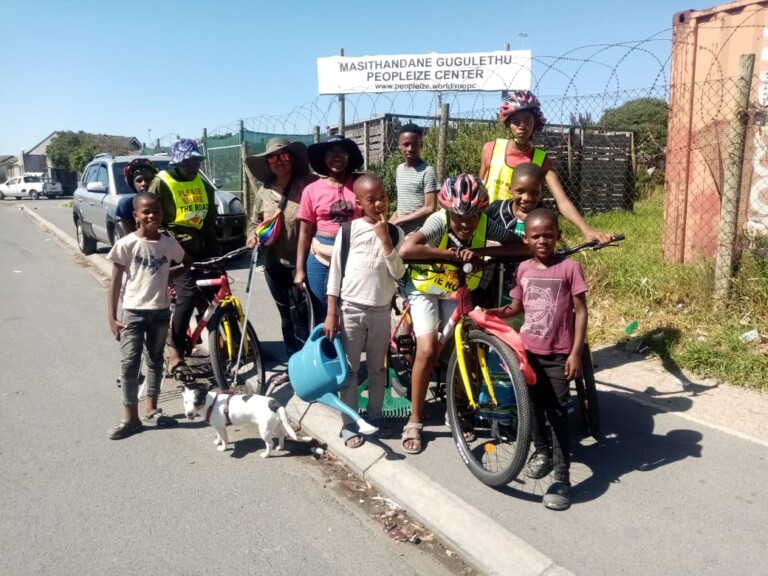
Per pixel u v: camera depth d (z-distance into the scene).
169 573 2.83
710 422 4.06
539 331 3.31
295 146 4.99
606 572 2.71
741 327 5.22
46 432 4.35
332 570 2.86
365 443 3.94
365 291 3.83
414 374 3.82
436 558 2.97
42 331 7.05
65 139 52.81
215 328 4.66
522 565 2.76
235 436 4.30
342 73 12.52
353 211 4.58
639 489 3.35
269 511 3.35
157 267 4.30
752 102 6.55
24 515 3.30
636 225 10.21
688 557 2.79
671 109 7.27
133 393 4.27
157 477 3.71
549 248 3.32
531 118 4.23
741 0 6.55
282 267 5.11
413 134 5.77
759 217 6.64
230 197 10.87
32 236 17.09
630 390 4.61
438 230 3.64
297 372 3.83
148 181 5.56
